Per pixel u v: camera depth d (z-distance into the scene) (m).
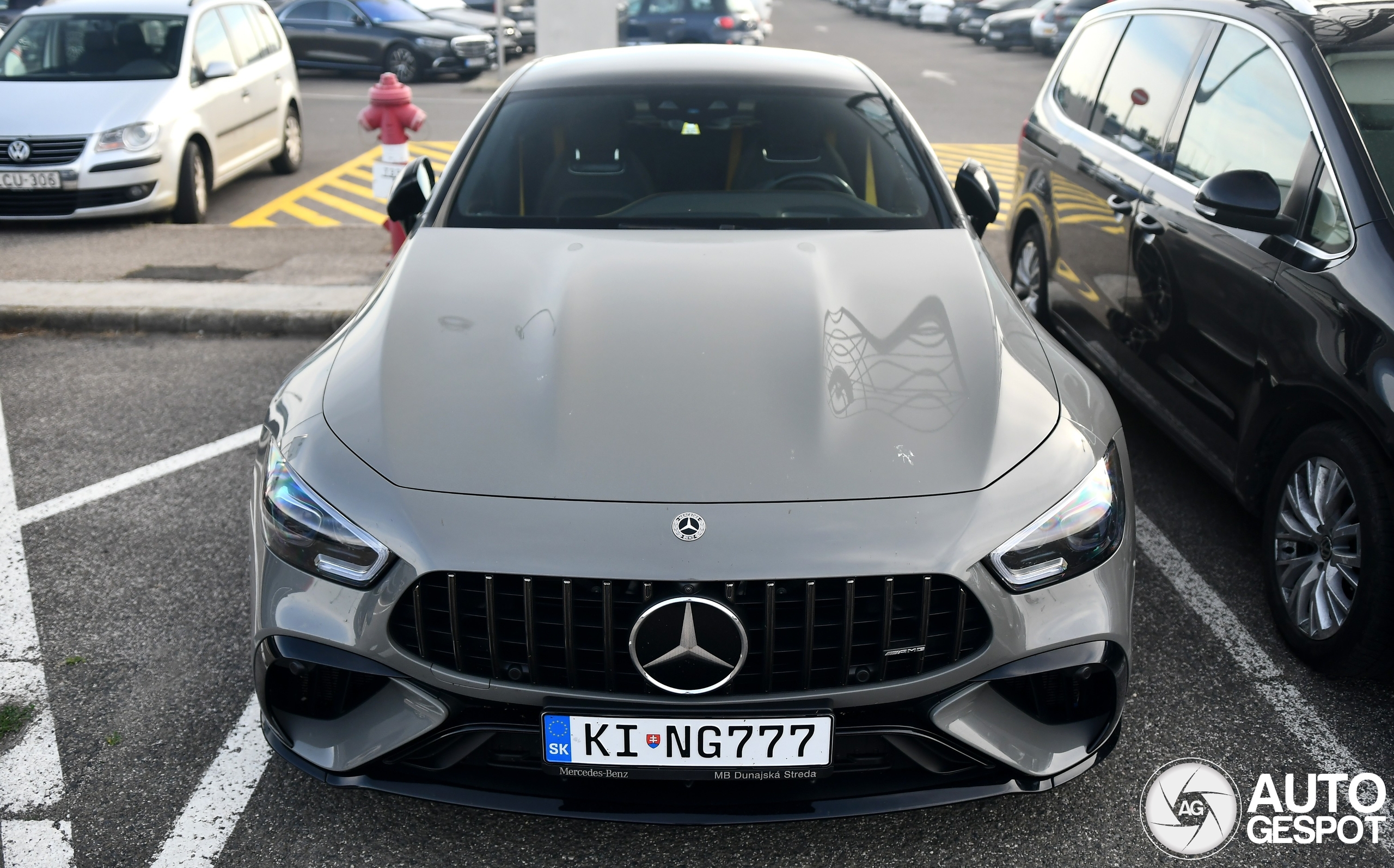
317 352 2.55
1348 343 2.57
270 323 5.33
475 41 16.48
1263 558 2.98
